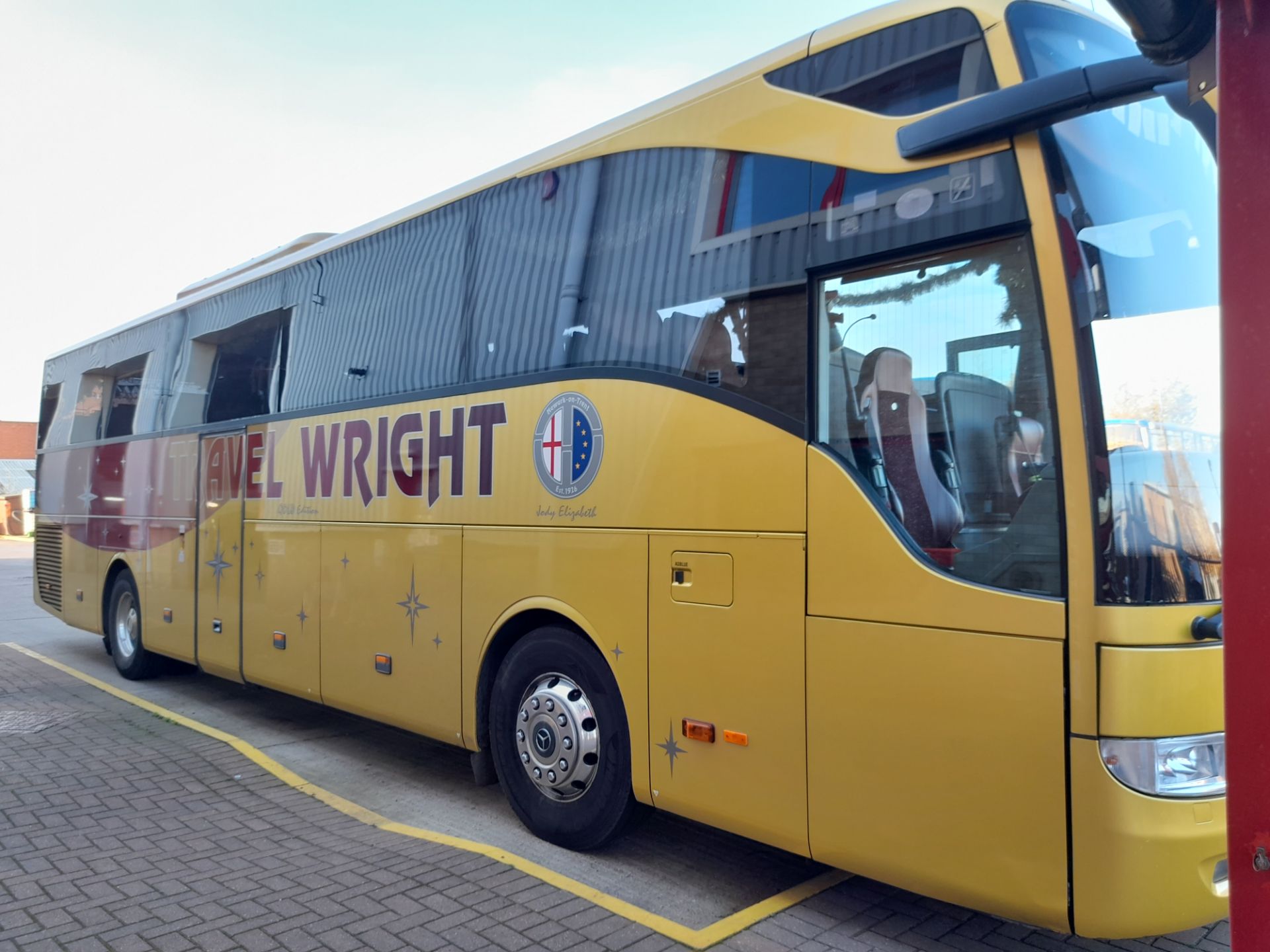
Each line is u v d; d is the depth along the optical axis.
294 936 3.61
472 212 5.32
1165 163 3.09
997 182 3.00
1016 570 2.89
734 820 3.63
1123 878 2.65
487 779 4.97
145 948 3.53
